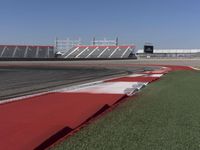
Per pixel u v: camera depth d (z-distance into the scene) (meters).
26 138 7.66
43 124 9.18
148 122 9.75
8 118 10.08
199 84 22.38
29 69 47.19
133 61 82.19
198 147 7.26
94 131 8.58
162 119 10.20
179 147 7.24
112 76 32.06
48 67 54.41
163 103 13.51
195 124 9.54
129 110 11.80
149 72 37.94
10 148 6.90
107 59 95.19
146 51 133.25
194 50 146.75
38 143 7.27
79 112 11.11
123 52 120.88
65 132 8.48
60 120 9.78
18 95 16.86
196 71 40.81
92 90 18.36
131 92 17.22
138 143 7.50
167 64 67.38
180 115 10.88
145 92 17.50
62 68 50.84
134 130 8.73
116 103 13.62
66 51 132.38
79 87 20.34
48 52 126.25
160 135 8.23
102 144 7.39
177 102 13.79
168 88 19.62
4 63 73.50
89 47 128.50
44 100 14.17
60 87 21.22
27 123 9.32
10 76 32.28
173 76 30.75
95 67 54.91
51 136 7.84
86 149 7.02
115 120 10.00
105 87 20.08
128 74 34.97
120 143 7.48
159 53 141.12
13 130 8.43
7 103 13.32
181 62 73.12
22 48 124.31
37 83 24.38
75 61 85.69
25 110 11.56
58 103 13.24
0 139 7.57
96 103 13.12
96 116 10.73
